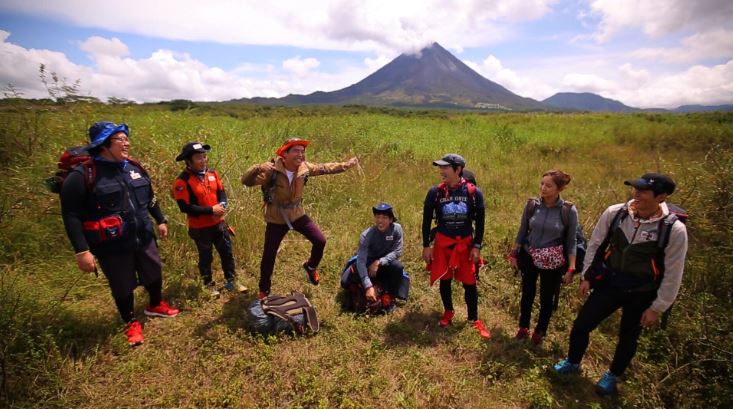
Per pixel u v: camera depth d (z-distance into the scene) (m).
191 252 4.83
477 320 3.84
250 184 3.79
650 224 2.61
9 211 4.65
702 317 3.22
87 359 2.99
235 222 5.29
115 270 3.20
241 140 7.73
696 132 14.14
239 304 4.02
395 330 3.72
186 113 8.50
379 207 3.93
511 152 13.19
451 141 13.76
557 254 3.25
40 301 3.57
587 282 3.01
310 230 3.98
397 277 4.18
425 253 3.71
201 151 3.74
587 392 3.06
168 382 2.91
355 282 4.14
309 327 3.59
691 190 4.45
